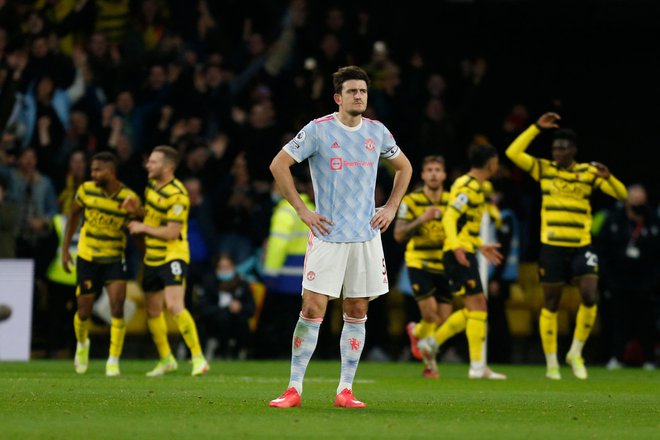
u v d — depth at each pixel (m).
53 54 68.56
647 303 64.25
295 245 60.81
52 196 63.47
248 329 61.72
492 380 46.66
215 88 70.25
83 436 21.61
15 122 65.56
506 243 63.19
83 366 46.38
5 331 56.06
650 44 84.56
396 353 66.56
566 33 83.81
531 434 23.17
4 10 70.81
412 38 82.44
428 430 23.58
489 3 83.12
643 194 64.25
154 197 45.16
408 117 71.81
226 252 62.06
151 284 46.03
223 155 67.25
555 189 48.12
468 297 47.94
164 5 76.50
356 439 21.77
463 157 73.56
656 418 27.66
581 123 82.81
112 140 67.12
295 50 74.88
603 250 64.19
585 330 48.91
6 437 21.36
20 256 61.66
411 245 48.44
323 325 65.44
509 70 83.06
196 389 36.09
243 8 79.25
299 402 28.91
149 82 69.94
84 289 45.38
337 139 28.55
